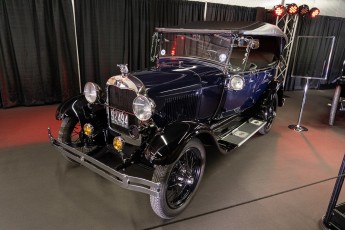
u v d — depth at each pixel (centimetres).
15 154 304
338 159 333
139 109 207
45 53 470
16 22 437
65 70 495
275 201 242
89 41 499
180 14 566
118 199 233
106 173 196
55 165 284
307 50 730
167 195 212
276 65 415
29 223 201
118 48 532
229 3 623
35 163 286
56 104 503
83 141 263
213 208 228
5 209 214
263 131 398
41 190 241
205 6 586
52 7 455
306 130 433
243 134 321
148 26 549
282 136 404
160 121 232
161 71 271
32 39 455
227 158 322
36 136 354
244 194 250
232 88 274
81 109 258
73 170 275
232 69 292
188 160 229
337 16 763
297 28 691
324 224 212
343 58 820
